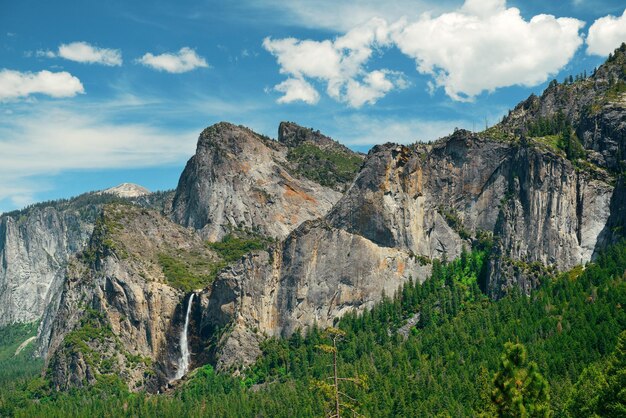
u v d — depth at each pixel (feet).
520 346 452.76
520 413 432.25
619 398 429.79
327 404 376.89
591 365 590.96
